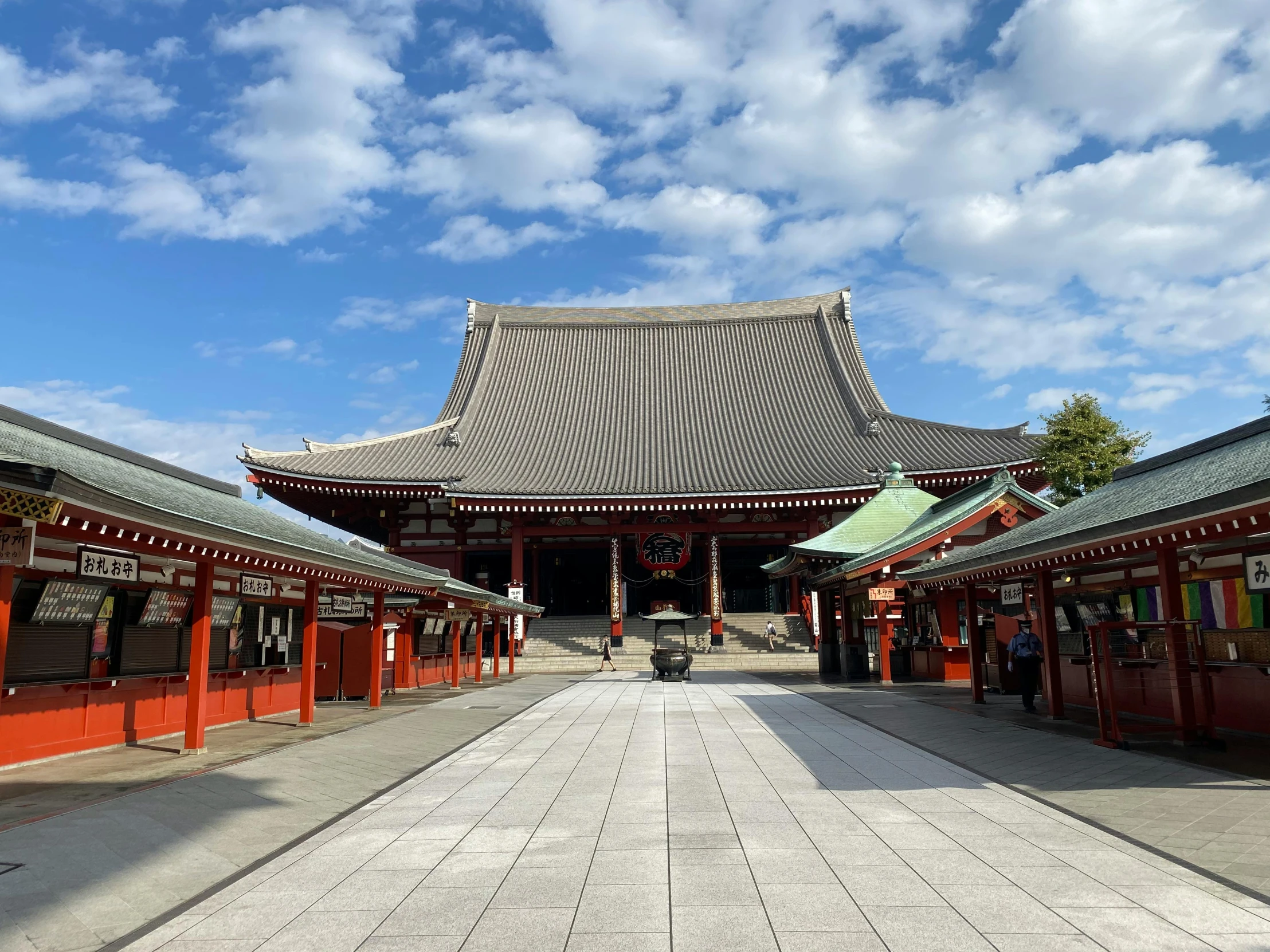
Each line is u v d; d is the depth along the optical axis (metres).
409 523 56.91
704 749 14.76
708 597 52.38
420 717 20.33
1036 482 49.66
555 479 53.06
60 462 11.49
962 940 6.02
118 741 14.95
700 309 72.62
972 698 22.20
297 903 7.03
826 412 60.78
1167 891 6.95
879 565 28.19
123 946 6.14
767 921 6.45
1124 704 18.16
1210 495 10.32
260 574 19.22
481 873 7.76
